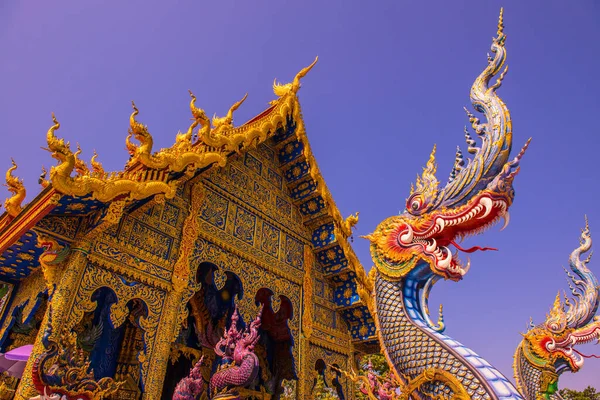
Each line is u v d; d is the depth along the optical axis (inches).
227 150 384.5
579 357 544.1
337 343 498.9
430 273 256.4
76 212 295.6
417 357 231.9
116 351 383.9
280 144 528.4
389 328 251.6
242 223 439.5
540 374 548.4
